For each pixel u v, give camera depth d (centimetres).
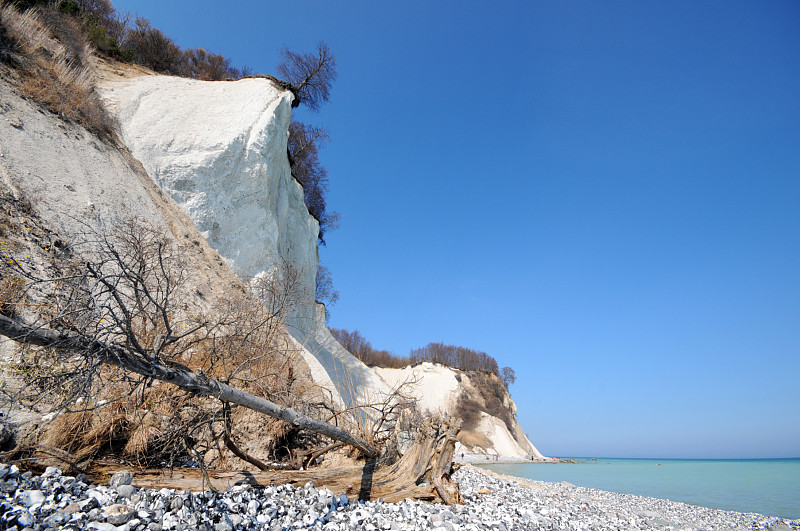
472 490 865
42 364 476
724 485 2989
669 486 2805
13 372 469
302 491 536
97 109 1319
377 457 711
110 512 357
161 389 578
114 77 1711
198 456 490
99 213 979
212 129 1627
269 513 458
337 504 541
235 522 417
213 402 595
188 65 2558
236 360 659
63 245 785
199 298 1043
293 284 1216
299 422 555
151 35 2275
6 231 707
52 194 896
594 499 1484
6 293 518
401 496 619
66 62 1371
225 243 1486
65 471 425
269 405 523
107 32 1975
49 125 1078
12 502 338
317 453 674
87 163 1105
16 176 841
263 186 1634
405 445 796
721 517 1463
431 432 689
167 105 1652
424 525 516
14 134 938
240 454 565
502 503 788
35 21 1342
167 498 414
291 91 2270
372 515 515
